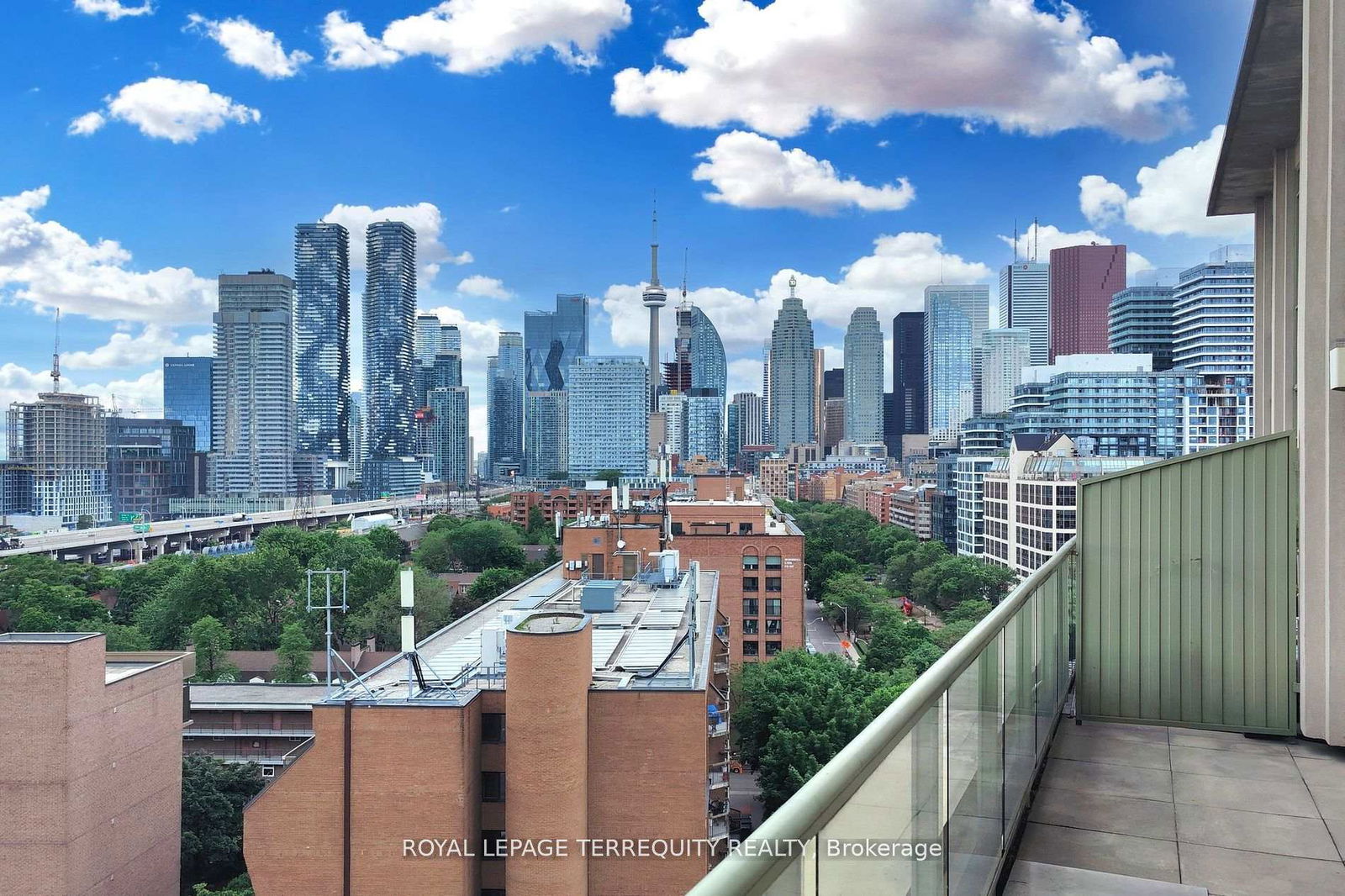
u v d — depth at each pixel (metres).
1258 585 8.33
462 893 22.36
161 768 38.09
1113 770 7.32
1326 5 8.13
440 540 143.75
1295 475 8.25
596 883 23.78
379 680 26.11
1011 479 116.62
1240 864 5.59
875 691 45.06
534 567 141.38
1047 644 7.77
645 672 26.78
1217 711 8.39
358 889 22.50
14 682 31.91
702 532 79.94
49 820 31.86
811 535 145.75
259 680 72.56
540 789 22.58
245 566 99.56
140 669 38.03
